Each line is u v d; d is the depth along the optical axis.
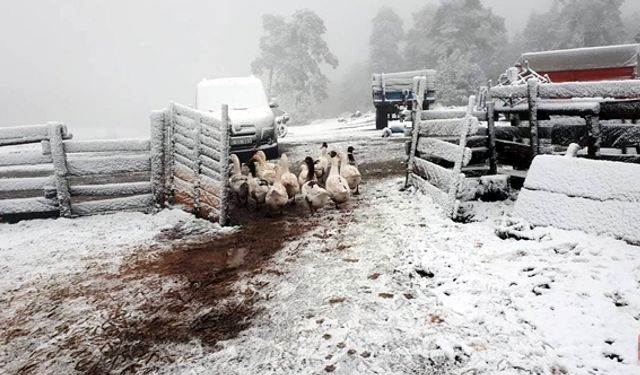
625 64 16.27
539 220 5.03
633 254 4.00
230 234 6.43
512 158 7.37
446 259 4.68
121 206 7.74
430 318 3.70
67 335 3.90
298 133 23.02
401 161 11.60
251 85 12.94
